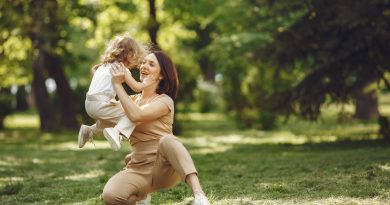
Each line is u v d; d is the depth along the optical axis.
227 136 21.66
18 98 50.47
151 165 5.46
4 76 27.69
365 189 7.19
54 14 20.12
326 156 11.94
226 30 24.58
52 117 26.52
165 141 5.33
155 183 5.49
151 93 5.63
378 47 14.36
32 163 13.30
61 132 25.50
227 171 10.45
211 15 24.23
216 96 39.41
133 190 5.43
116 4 23.06
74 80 46.44
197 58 25.91
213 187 8.36
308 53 15.02
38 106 26.45
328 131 21.92
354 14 13.10
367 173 8.34
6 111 29.62
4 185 9.60
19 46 24.11
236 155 13.80
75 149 17.22
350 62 15.14
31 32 21.05
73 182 9.61
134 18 24.50
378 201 6.53
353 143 15.24
